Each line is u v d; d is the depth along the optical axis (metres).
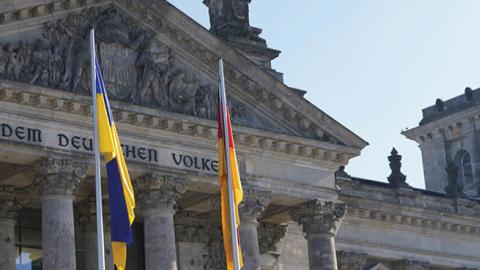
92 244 99.06
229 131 80.31
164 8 95.25
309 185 104.50
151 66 94.94
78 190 97.44
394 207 128.25
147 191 93.69
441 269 134.38
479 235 137.75
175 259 93.50
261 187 101.00
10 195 95.00
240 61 99.75
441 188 174.00
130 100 93.12
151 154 94.06
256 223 100.00
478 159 169.12
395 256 128.62
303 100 103.06
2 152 86.12
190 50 97.75
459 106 173.25
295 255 113.19
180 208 104.50
